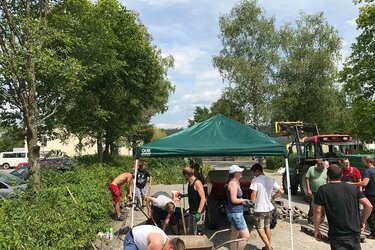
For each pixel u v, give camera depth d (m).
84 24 13.80
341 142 14.69
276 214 10.05
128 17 23.67
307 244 8.36
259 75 33.25
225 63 33.59
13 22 10.35
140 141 38.66
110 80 22.59
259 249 8.08
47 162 18.08
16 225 5.70
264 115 32.78
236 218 7.06
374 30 23.08
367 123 23.02
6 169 44.91
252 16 34.62
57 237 6.44
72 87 12.52
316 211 4.91
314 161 14.30
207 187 10.03
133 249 4.53
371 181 8.55
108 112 21.31
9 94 11.32
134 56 24.08
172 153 8.33
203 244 6.12
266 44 34.91
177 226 8.84
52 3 12.48
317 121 36.16
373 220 8.65
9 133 15.12
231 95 33.94
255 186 7.60
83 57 14.22
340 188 4.77
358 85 24.06
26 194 7.60
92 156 26.45
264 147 8.27
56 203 7.47
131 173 12.12
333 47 35.75
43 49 11.02
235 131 9.07
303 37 36.06
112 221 10.91
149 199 8.88
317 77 35.41
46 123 17.25
